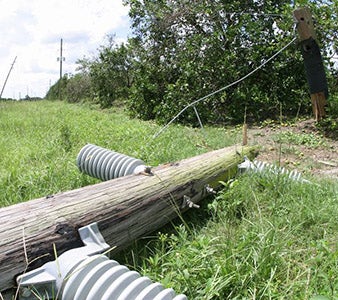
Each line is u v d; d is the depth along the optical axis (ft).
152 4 40.24
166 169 11.76
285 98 34.22
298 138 26.02
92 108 62.28
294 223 11.00
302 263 9.00
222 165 13.46
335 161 21.40
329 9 29.30
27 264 7.02
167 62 39.47
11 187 13.47
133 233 9.43
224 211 11.41
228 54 35.29
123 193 9.63
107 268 6.72
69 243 7.82
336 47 30.04
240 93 33.45
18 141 22.94
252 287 7.91
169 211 10.59
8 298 6.87
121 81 61.31
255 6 37.14
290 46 32.78
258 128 30.68
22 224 7.60
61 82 98.17
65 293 6.50
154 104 38.45
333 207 12.00
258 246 8.96
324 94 14.60
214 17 37.65
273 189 12.99
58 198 8.87
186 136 25.62
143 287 6.35
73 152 19.21
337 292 7.41
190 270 8.12
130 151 19.19
